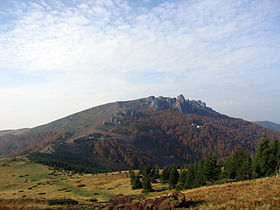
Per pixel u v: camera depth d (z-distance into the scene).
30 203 30.30
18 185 78.69
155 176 79.88
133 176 65.31
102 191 62.91
